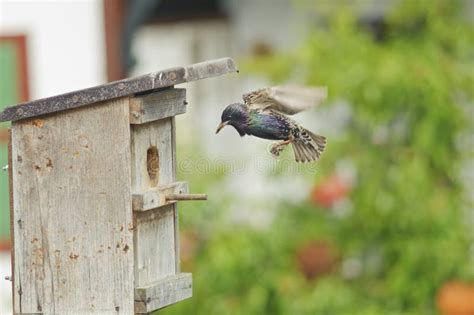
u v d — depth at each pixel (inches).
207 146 613.9
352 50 554.6
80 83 574.9
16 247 296.2
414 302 534.6
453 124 545.6
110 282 290.5
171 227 301.3
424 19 579.2
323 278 537.6
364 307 529.7
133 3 561.3
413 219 536.7
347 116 580.1
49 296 295.0
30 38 573.3
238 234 526.6
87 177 290.0
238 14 682.2
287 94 290.0
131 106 285.4
